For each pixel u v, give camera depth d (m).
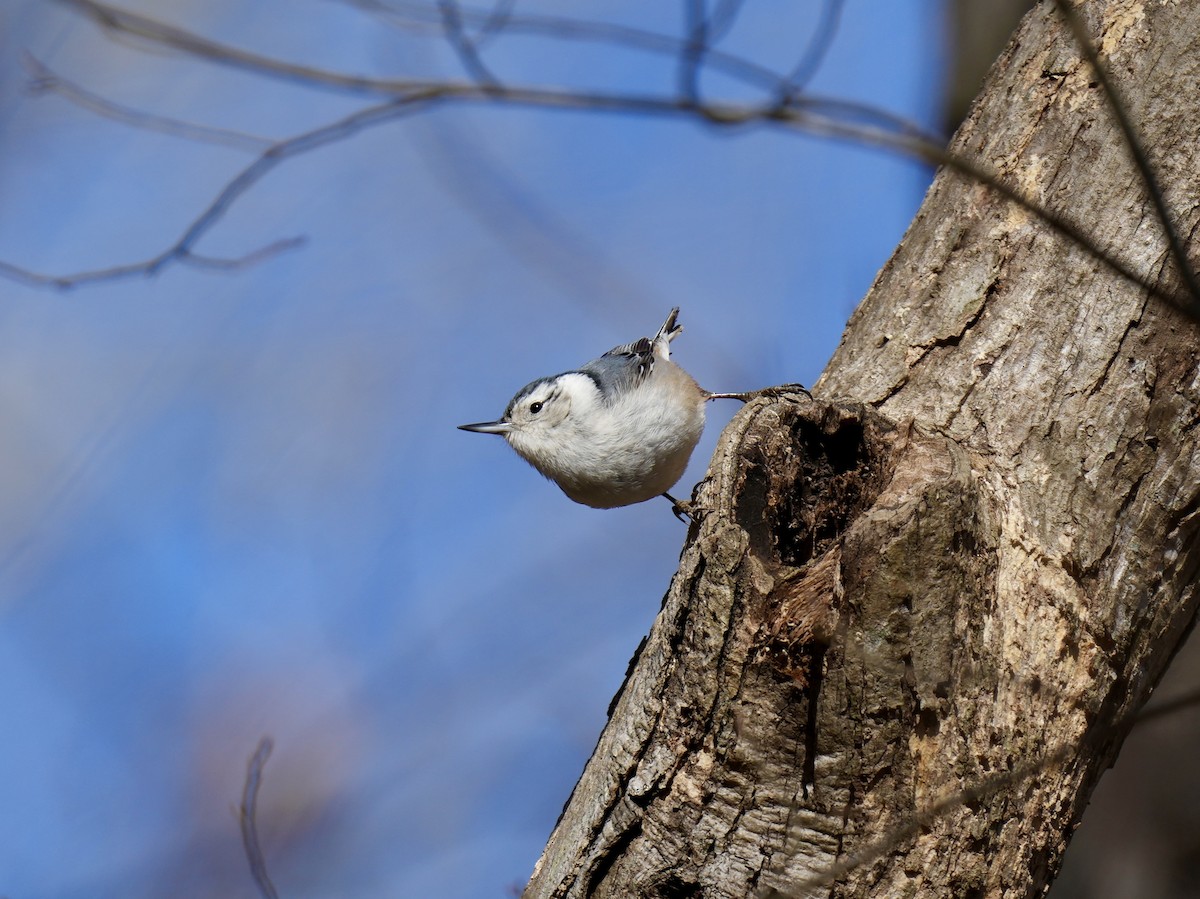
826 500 6.47
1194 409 6.36
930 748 5.52
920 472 5.92
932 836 5.52
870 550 5.43
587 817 6.12
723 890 5.72
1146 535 6.27
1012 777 5.25
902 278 7.38
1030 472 6.32
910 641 5.42
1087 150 6.88
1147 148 6.74
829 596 5.65
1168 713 5.63
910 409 6.81
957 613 5.52
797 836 5.61
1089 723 5.98
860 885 5.54
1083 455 6.34
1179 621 6.57
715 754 5.73
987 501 6.00
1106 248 6.64
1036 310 6.72
